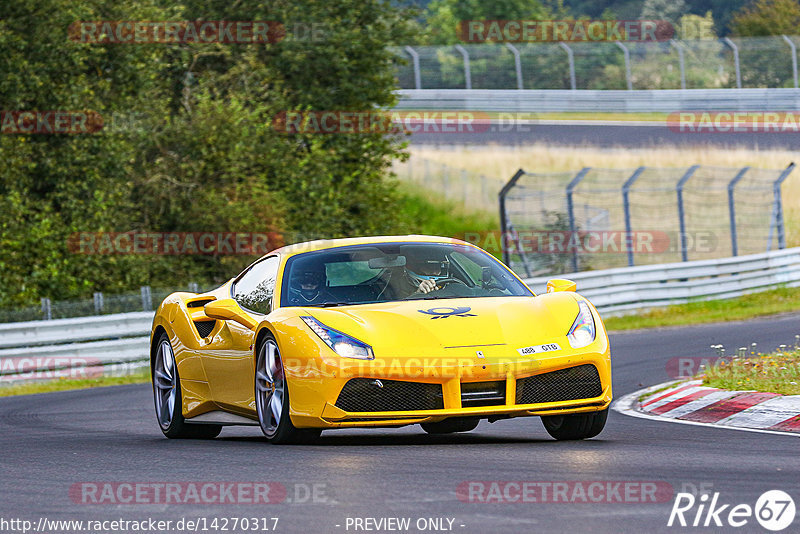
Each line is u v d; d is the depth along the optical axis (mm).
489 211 123812
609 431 26016
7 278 70500
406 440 24953
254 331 24766
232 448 23328
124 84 82062
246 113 86250
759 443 22297
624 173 125375
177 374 28688
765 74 154500
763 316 67938
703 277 82250
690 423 27172
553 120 147250
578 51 158500
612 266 101188
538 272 94125
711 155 127938
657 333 60344
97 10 80125
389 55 100062
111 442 26781
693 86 156625
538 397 22344
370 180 98312
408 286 25203
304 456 21078
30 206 75438
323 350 22234
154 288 79562
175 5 89188
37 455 23547
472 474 18250
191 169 83750
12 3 74438
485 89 152625
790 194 118688
